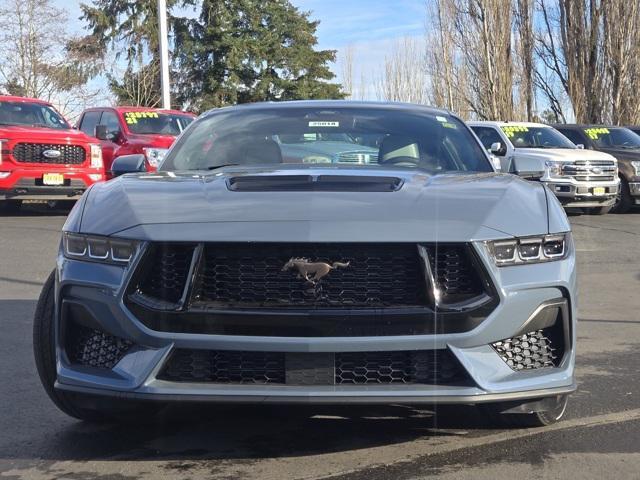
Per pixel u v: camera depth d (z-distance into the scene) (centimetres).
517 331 338
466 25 3550
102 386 334
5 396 467
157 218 343
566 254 360
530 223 352
